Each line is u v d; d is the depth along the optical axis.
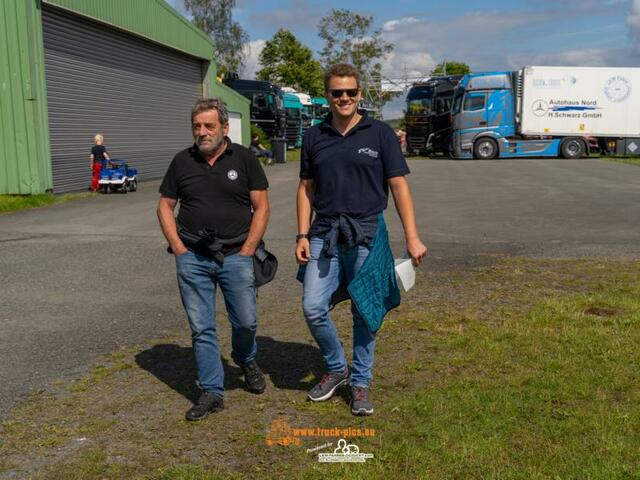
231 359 4.82
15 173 15.34
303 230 3.89
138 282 7.29
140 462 3.30
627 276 7.18
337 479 3.07
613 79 32.06
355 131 3.75
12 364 4.73
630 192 16.53
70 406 3.99
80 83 17.94
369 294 3.70
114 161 18.03
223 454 3.37
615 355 4.53
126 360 4.81
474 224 11.42
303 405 3.96
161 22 22.72
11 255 8.80
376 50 55.25
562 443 3.34
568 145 32.44
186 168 3.80
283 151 32.84
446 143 35.88
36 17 15.30
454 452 3.27
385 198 3.84
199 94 27.45
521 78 32.34
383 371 4.43
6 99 15.13
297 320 5.77
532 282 6.96
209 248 3.75
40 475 3.19
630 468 3.07
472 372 4.34
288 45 71.19
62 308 6.24
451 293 6.52
